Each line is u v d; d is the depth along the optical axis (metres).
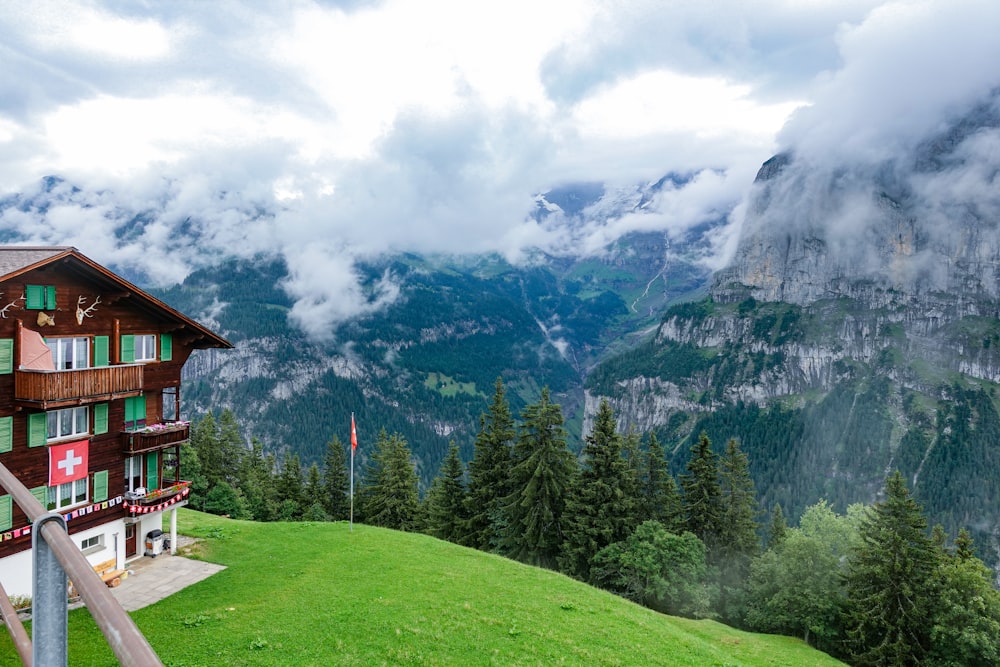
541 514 67.31
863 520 65.19
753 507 69.56
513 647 28.53
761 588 59.66
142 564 39.94
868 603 54.44
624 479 66.75
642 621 35.41
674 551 58.75
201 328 41.50
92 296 35.53
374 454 100.62
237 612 31.73
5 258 31.97
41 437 32.69
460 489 78.12
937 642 51.12
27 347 31.58
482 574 41.22
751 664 34.12
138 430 38.31
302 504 103.50
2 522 31.20
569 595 38.56
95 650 26.89
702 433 69.69
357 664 25.64
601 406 67.88
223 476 103.06
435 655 26.94
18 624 5.17
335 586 36.38
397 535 51.78
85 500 35.72
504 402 76.94
